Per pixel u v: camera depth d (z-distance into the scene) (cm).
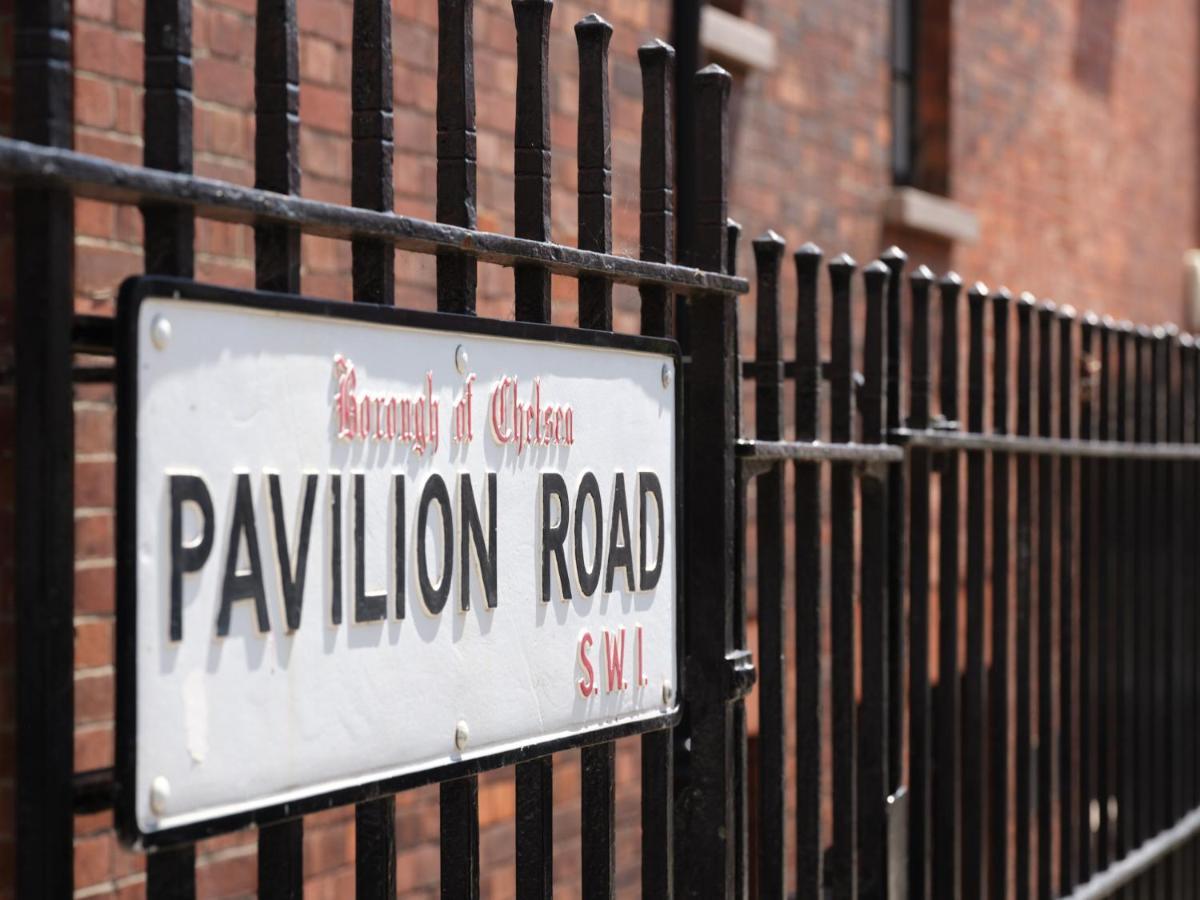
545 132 236
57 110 166
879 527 360
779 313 317
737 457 301
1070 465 496
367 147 206
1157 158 1083
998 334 446
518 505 224
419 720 204
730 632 293
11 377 181
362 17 206
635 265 252
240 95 385
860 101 730
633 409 253
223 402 176
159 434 169
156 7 178
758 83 646
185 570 171
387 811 205
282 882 189
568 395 236
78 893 332
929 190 807
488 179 468
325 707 189
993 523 444
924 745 392
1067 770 501
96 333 176
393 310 199
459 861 220
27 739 166
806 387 332
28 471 167
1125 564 552
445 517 209
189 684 172
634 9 532
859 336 720
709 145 283
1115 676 549
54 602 167
